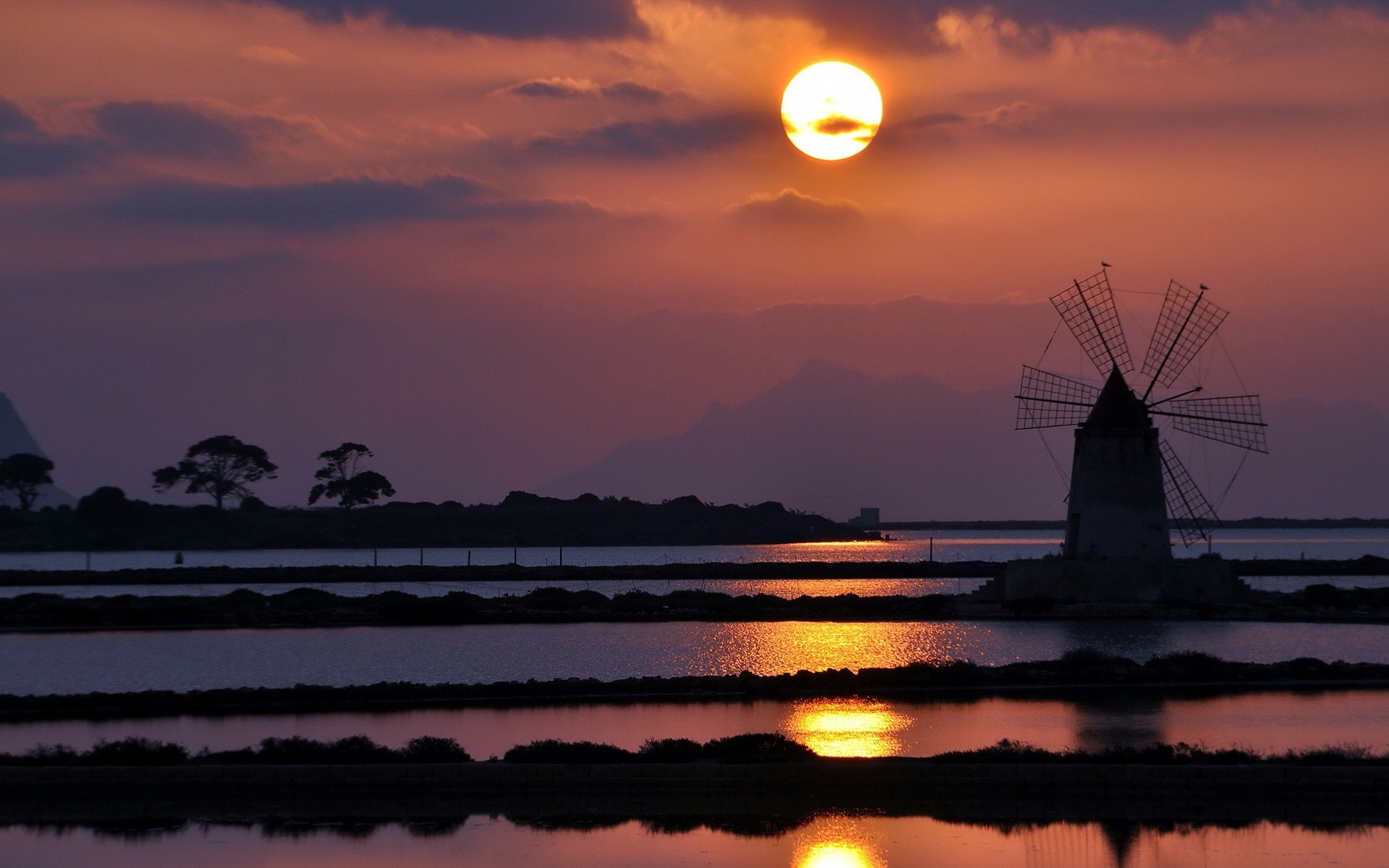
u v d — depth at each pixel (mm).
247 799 58594
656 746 62406
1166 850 51812
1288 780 57969
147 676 97500
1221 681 90062
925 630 130250
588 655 110750
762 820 55594
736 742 63031
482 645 118938
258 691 82250
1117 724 74312
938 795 58312
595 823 55375
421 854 51438
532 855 51344
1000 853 51406
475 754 65375
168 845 52750
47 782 59000
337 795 58656
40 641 122875
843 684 87062
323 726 73625
